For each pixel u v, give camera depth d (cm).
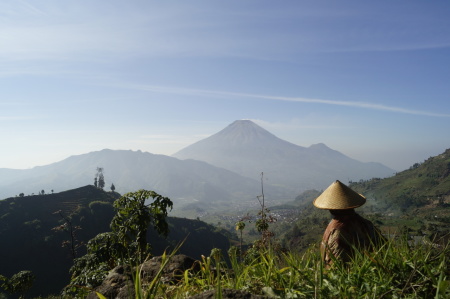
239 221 980
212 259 278
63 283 10412
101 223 13250
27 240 11606
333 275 231
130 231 584
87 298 285
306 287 217
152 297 189
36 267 10744
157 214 602
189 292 242
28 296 7812
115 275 311
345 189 331
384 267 226
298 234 12369
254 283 236
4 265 10656
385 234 274
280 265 261
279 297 207
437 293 172
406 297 198
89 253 574
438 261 218
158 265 328
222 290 211
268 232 375
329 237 304
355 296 206
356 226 304
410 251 235
